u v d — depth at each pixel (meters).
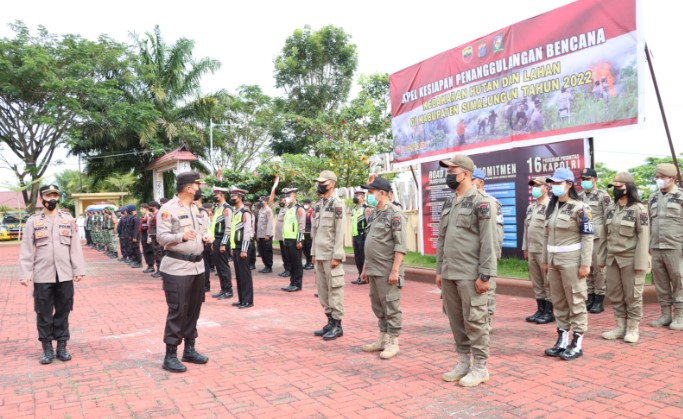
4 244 31.72
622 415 3.89
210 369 5.34
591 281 7.75
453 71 12.23
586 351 5.61
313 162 19.41
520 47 10.41
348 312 8.23
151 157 35.44
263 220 13.91
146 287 11.77
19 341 6.88
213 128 35.66
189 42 35.72
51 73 28.14
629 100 8.48
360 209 11.45
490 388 4.55
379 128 23.50
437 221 13.27
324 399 4.40
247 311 8.49
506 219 11.34
